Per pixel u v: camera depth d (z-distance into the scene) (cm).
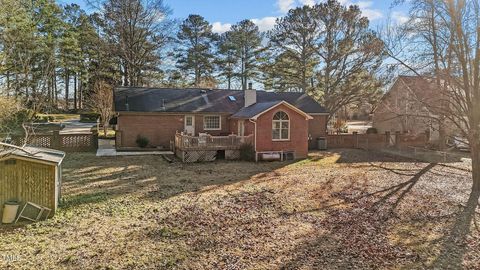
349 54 3181
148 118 2389
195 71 5156
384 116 3150
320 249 785
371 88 3123
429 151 2528
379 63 2977
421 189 1405
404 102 1752
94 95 3578
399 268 700
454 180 1590
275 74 3888
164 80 4562
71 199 1154
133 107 2342
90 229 877
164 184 1413
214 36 5134
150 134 2403
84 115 4378
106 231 865
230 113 2536
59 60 3872
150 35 3688
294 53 3497
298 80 3712
